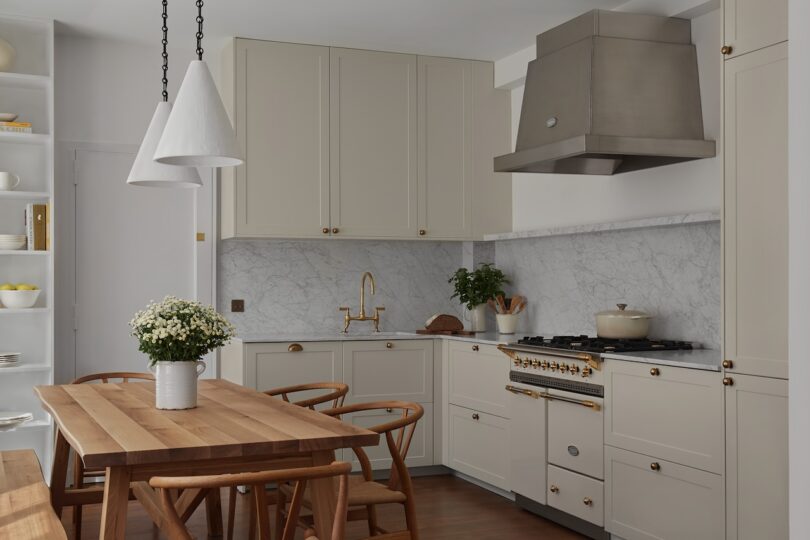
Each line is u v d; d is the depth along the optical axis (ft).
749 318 11.24
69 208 17.79
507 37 18.01
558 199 18.43
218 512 14.17
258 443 8.52
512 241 19.99
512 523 15.11
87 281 17.97
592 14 14.57
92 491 12.32
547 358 14.87
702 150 14.28
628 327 14.89
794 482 8.66
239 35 17.74
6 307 16.78
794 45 8.64
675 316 15.28
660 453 12.55
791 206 8.70
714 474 11.68
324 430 9.21
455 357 18.07
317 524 9.17
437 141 19.48
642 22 14.75
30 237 16.74
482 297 19.47
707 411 11.78
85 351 17.95
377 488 10.86
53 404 11.10
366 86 18.86
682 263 15.12
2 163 17.16
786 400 10.68
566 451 14.56
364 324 20.22
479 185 19.84
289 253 19.60
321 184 18.42
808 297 8.54
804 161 8.55
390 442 10.43
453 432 18.17
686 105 14.70
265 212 17.98
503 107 20.13
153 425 9.52
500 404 16.44
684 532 12.16
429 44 18.54
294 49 18.29
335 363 17.74
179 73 18.74
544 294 18.88
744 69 11.41
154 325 10.50
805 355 8.57
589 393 13.96
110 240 18.17
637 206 16.16
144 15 16.40
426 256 20.85
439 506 16.21
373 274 20.38
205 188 18.78
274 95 18.10
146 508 10.80
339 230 18.57
